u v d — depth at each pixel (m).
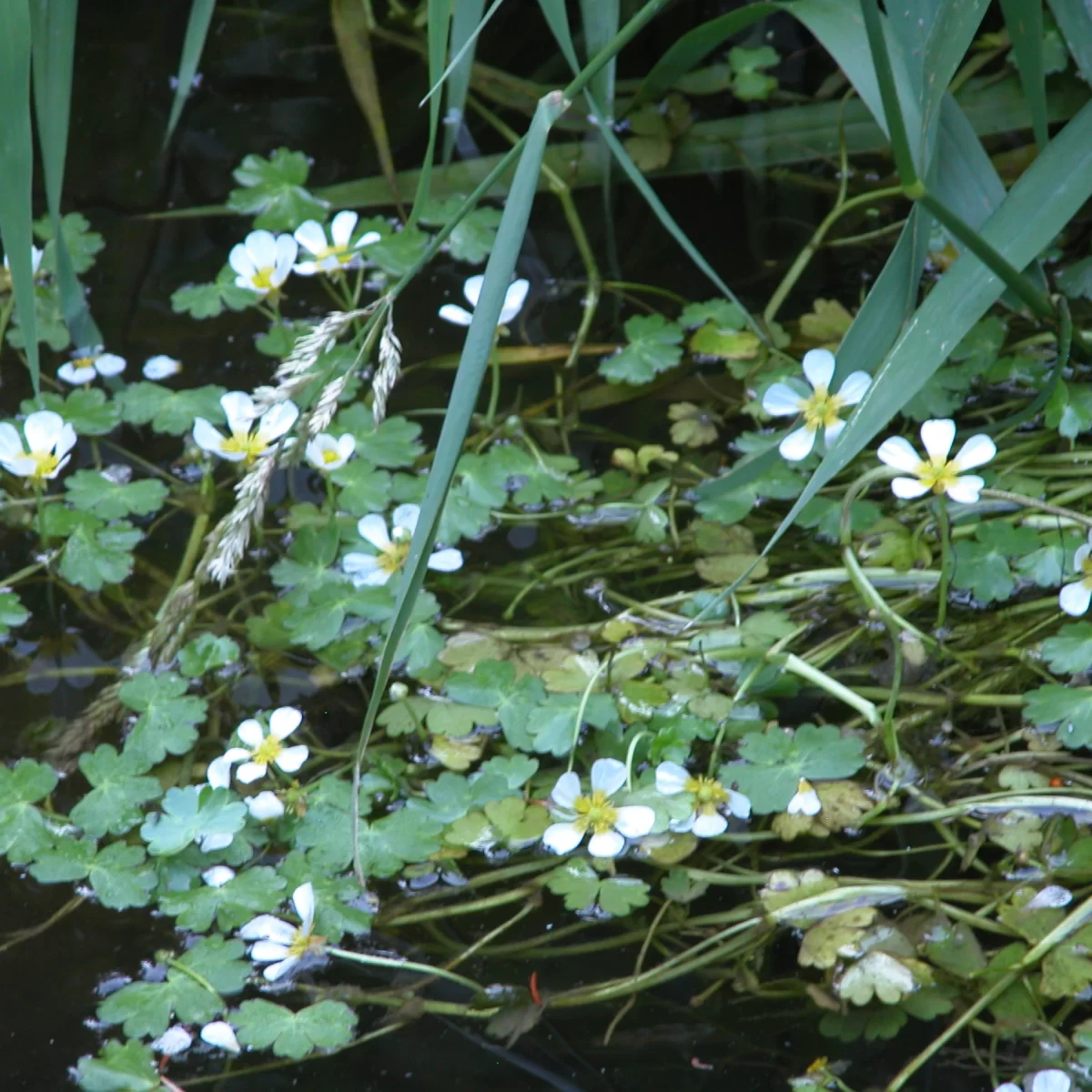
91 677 1.69
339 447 1.70
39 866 1.64
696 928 1.64
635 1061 1.62
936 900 1.64
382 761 1.67
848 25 1.70
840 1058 1.62
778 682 1.68
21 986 1.63
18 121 1.66
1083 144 1.67
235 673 1.69
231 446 1.70
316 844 1.65
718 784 1.65
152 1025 1.62
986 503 1.71
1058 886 1.64
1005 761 1.66
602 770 1.64
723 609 1.70
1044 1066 1.62
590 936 1.64
